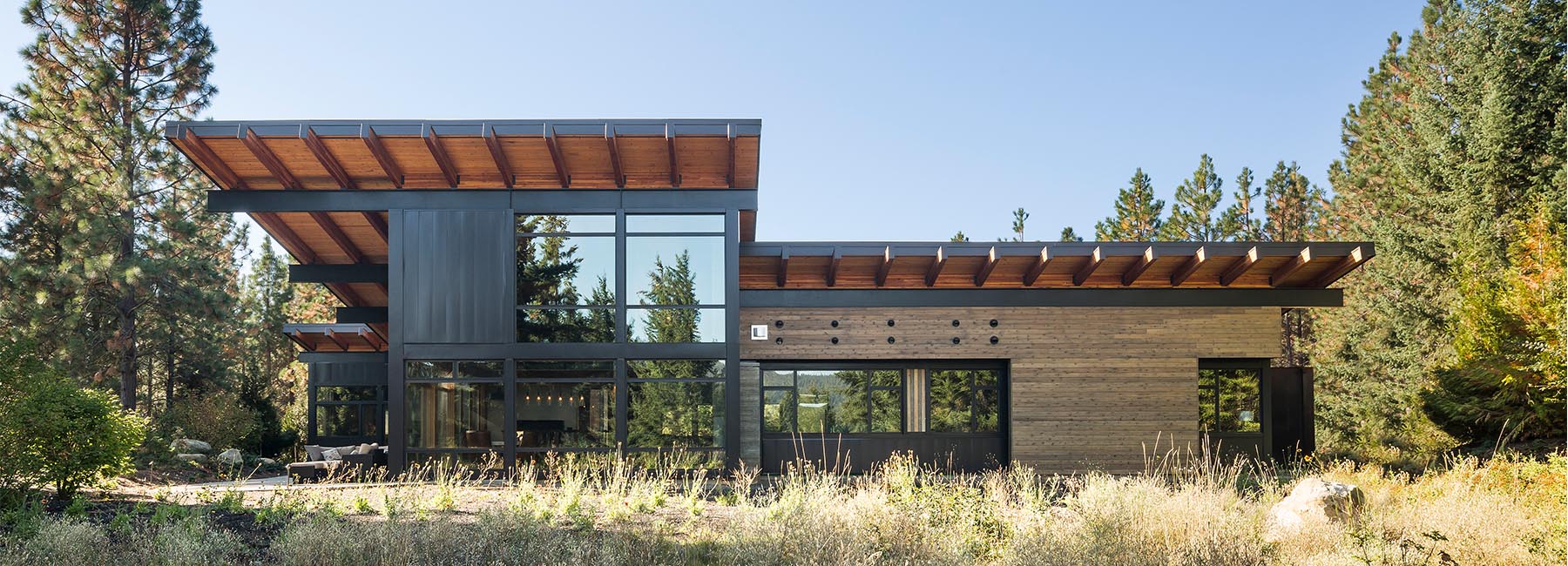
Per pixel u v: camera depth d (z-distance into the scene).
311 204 16.66
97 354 23.67
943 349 18.64
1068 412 18.53
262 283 43.06
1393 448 20.61
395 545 7.95
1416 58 30.83
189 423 25.28
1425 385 25.73
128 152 23.03
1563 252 16.92
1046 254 17.98
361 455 16.58
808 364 19.02
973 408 19.03
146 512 9.99
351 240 20.20
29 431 10.52
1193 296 18.80
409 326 16.48
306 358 26.62
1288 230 38.94
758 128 15.31
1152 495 9.58
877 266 19.05
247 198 16.64
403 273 16.55
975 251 18.00
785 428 18.84
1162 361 18.67
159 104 24.78
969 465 18.84
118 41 24.52
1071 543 7.88
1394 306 29.03
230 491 11.34
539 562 7.89
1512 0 24.09
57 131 23.19
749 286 20.25
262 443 27.73
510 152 16.17
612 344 16.59
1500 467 11.98
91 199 22.69
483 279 16.56
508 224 16.66
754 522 9.20
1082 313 18.73
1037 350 18.64
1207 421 19.31
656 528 9.73
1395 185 30.39
